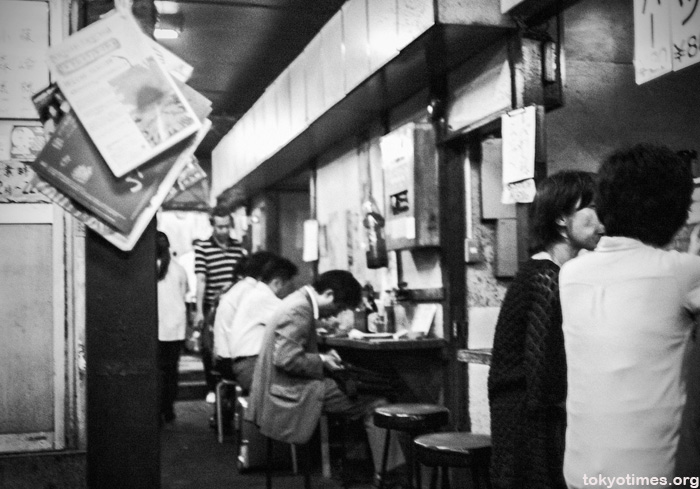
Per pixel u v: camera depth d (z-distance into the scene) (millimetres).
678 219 1900
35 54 3164
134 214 2248
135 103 2264
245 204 11430
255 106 8523
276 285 6156
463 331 4867
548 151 5004
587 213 2480
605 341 1837
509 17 4125
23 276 3143
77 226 3182
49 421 3145
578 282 1967
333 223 7457
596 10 5031
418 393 5027
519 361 2369
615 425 1786
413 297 5363
